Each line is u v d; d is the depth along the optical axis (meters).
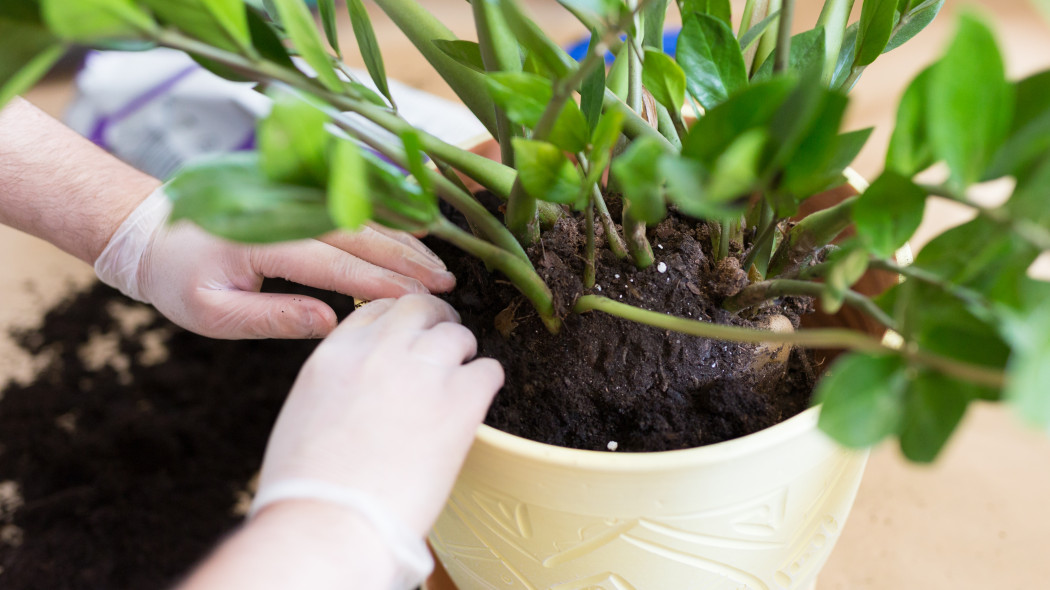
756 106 0.34
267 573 0.40
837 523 0.50
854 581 0.60
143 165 0.86
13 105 0.63
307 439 0.44
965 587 0.60
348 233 0.57
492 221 0.45
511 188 0.46
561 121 0.39
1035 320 0.30
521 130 0.47
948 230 0.36
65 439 0.81
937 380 0.34
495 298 0.52
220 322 0.62
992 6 0.86
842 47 0.49
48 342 0.89
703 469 0.40
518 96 0.38
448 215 0.56
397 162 0.43
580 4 0.35
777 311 0.51
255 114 0.87
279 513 0.42
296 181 0.35
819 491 0.46
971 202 0.33
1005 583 0.59
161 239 0.61
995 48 0.31
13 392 0.85
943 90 0.32
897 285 0.37
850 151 0.38
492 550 0.48
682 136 0.46
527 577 0.48
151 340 0.90
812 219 0.46
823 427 0.33
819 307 0.54
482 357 0.50
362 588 0.42
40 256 0.98
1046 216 0.31
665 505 0.42
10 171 0.62
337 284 0.56
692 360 0.48
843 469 0.47
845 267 0.36
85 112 0.89
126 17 0.34
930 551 0.61
